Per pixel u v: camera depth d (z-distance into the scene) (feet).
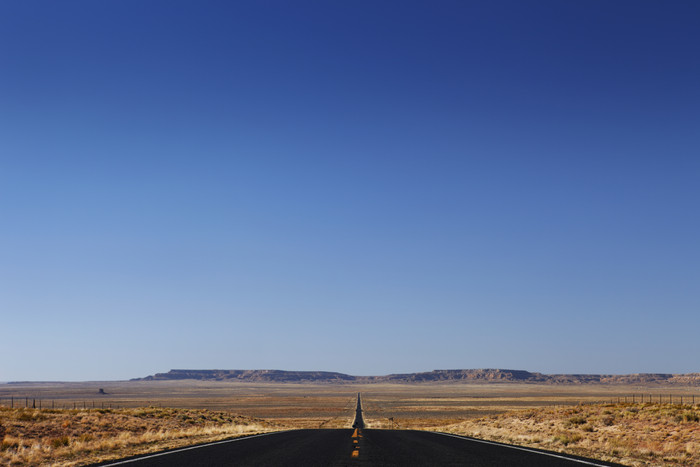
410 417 318.04
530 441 93.61
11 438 81.87
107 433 102.47
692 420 95.40
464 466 53.93
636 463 60.03
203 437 97.71
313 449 70.85
